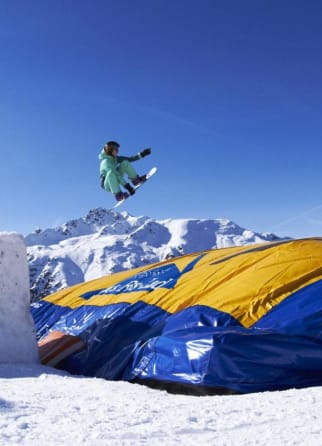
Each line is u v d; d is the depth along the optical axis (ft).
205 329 20.97
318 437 9.57
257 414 11.60
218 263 30.42
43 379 18.40
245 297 23.88
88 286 42.34
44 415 11.34
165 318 26.22
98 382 18.33
